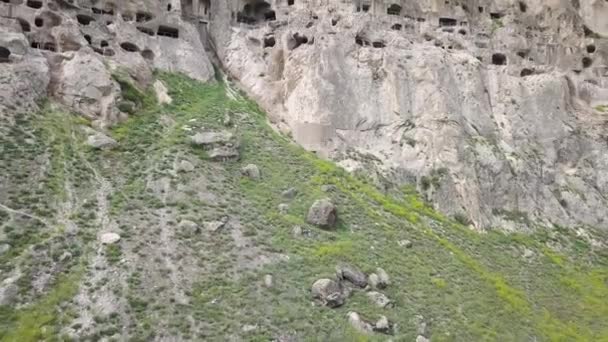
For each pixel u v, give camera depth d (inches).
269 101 1947.6
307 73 1942.7
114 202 1330.0
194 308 1090.1
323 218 1430.9
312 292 1179.9
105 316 1039.6
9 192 1258.0
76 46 1696.6
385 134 1929.1
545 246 1763.0
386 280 1293.1
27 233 1175.0
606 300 1535.4
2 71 1514.5
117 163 1467.8
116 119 1609.3
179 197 1390.3
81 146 1475.1
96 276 1120.8
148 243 1226.6
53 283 1087.6
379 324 1141.7
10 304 1027.9
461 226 1724.9
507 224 1807.3
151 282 1129.4
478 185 1834.4
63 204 1280.8
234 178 1533.0
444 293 1320.1
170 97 1786.4
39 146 1409.9
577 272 1668.3
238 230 1330.0
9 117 1443.2
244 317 1091.3
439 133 1898.4
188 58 1948.8
